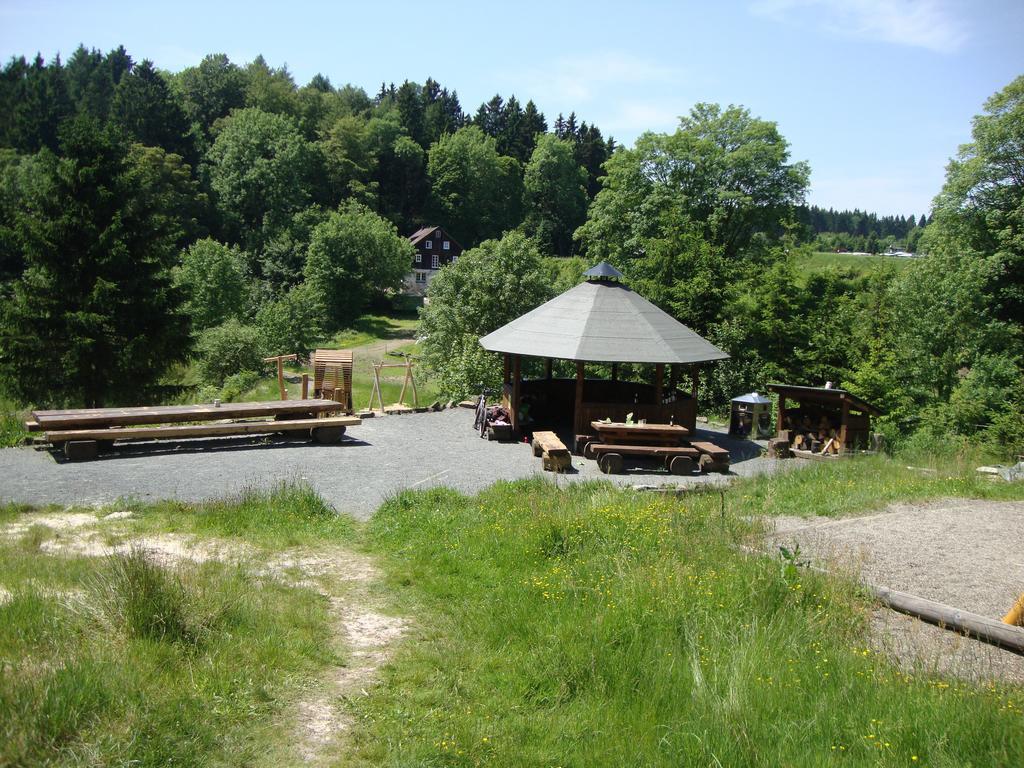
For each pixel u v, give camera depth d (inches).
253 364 1531.7
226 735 193.2
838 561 351.6
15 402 1028.5
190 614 248.5
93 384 1040.8
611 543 369.1
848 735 201.2
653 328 719.7
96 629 231.8
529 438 742.5
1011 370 1182.3
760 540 383.2
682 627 269.7
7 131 2815.0
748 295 1391.5
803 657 247.1
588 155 4490.7
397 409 874.1
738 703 211.8
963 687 222.4
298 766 186.1
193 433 623.8
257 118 3299.7
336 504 470.6
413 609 307.3
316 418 710.5
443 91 5900.6
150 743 179.0
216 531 387.2
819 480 576.4
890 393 1227.2
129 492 470.9
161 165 2819.9
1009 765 184.4
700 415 1198.9
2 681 185.2
